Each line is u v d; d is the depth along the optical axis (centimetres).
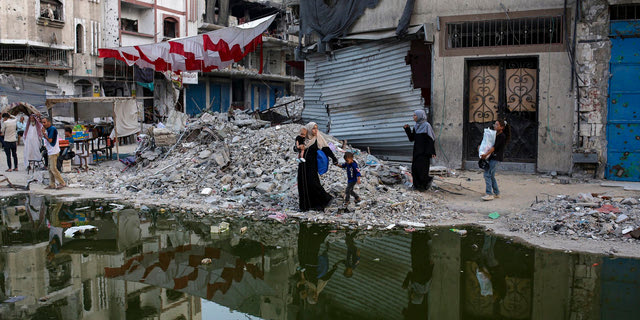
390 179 1027
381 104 1393
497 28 1204
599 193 921
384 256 648
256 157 1170
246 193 1002
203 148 1296
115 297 521
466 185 1055
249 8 4284
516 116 1208
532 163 1195
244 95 4212
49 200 1029
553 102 1151
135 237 752
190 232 776
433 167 1186
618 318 445
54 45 2816
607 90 1093
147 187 1122
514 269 582
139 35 3353
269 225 805
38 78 2781
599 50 1093
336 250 678
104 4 3141
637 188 975
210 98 3909
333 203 895
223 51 1623
